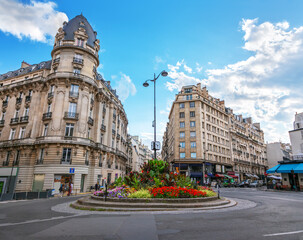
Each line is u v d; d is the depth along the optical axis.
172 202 10.12
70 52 28.70
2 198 16.69
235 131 60.09
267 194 20.84
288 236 5.04
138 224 6.38
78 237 5.04
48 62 32.97
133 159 78.38
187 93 49.19
